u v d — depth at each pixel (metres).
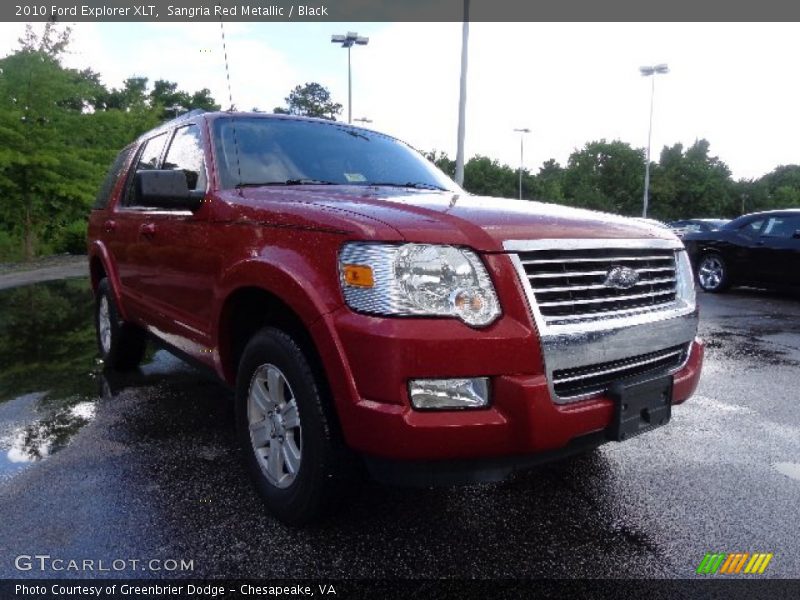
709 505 3.06
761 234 10.82
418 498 3.10
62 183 17.02
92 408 4.39
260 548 2.64
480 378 2.34
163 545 2.65
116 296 4.84
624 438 2.59
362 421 2.33
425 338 2.26
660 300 2.96
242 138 3.75
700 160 84.44
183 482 3.23
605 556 2.62
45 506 2.96
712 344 6.92
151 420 4.14
